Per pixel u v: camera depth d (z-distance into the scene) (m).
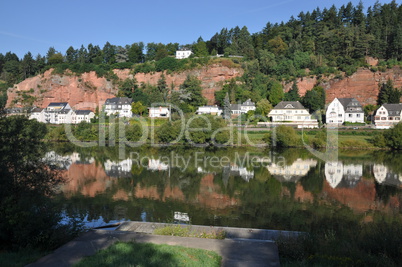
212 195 30.48
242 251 11.28
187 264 9.51
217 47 160.75
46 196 15.70
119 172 41.53
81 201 28.03
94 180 36.81
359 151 59.41
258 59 136.50
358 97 109.38
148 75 137.50
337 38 132.25
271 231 17.59
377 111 88.38
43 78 131.50
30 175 14.81
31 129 15.21
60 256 10.59
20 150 14.47
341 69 116.50
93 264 9.41
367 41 122.06
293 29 159.50
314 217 24.03
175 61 136.38
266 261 10.30
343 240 13.22
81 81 132.25
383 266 10.17
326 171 42.22
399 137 59.34
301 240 13.33
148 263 9.47
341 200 28.97
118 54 157.50
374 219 23.59
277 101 107.00
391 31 127.44
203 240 12.54
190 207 26.55
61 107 110.94
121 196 29.89
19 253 11.19
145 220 22.86
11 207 12.71
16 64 161.25
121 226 19.41
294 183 35.56
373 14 151.62
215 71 129.38
